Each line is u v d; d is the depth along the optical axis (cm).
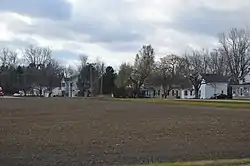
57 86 13150
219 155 1302
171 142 1608
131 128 2142
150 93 10844
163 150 1404
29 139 1673
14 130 2016
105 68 12462
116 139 1695
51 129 2066
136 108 4356
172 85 10300
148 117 2967
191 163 1073
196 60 10488
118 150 1400
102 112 3584
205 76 10588
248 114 3288
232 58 9944
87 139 1675
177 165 1040
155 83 10250
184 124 2380
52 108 4197
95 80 12206
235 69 9906
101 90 11625
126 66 10400
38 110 3816
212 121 2584
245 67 9819
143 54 10369
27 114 3241
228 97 9550
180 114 3312
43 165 1120
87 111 3728
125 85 10375
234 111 3759
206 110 3953
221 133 1920
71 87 13812
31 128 2116
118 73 10694
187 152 1366
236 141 1645
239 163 1069
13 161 1180
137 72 10256
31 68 12688
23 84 12538
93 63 12812
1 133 1880
